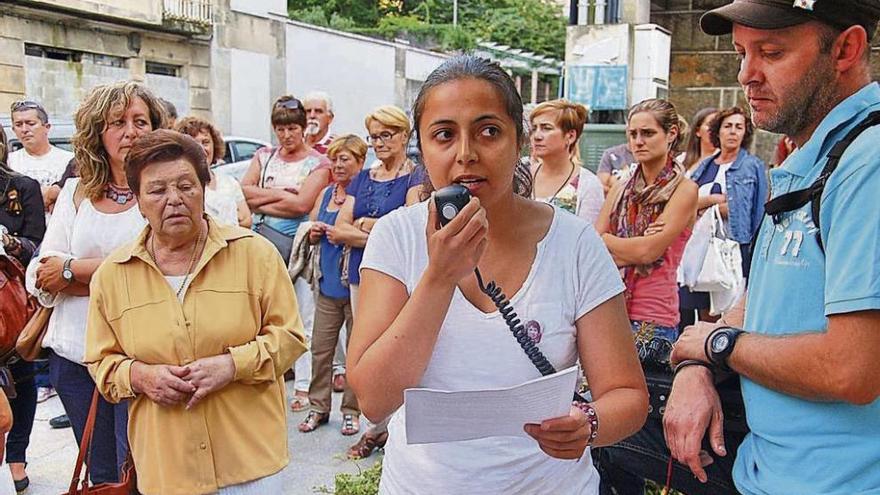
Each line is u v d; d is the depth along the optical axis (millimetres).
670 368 2258
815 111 1714
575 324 1727
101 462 3193
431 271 1513
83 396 3215
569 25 7613
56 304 3186
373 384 1551
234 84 21328
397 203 4586
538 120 4262
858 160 1576
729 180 5391
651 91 7340
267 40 22141
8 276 3324
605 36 7395
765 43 1708
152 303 2570
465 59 1637
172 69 19969
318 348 4848
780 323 1737
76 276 3109
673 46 7395
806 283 1680
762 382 1758
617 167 6398
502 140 1578
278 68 22625
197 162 2615
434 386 1647
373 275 1716
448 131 1580
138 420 2611
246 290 2625
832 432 1672
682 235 3736
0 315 3199
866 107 1667
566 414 1524
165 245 2637
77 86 17578
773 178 1808
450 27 43000
